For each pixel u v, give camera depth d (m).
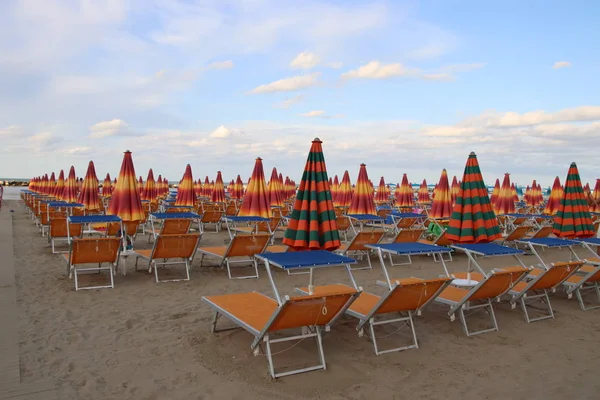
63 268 7.26
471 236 5.47
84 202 11.13
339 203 16.56
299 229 4.36
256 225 9.52
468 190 5.58
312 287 4.28
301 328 4.48
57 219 8.72
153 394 3.12
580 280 5.92
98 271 7.05
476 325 4.95
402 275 7.52
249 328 3.64
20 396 2.98
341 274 7.50
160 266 7.64
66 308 5.07
